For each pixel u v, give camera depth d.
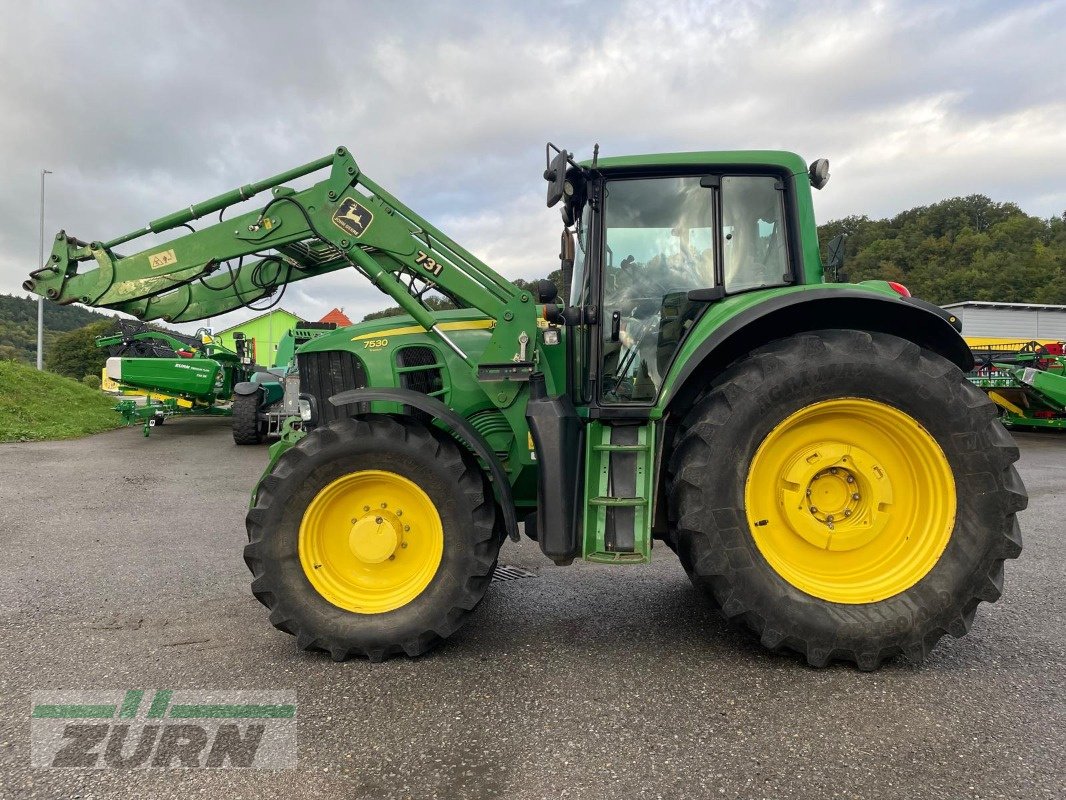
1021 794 1.83
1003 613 3.27
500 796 1.83
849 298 2.75
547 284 3.59
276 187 3.29
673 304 3.18
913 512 2.77
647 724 2.21
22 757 2.05
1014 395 11.95
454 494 2.76
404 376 3.45
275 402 11.84
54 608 3.40
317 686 2.52
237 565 4.21
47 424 12.71
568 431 2.84
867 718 2.25
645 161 3.12
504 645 2.91
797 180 3.15
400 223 3.17
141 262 3.49
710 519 2.63
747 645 2.90
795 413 2.68
